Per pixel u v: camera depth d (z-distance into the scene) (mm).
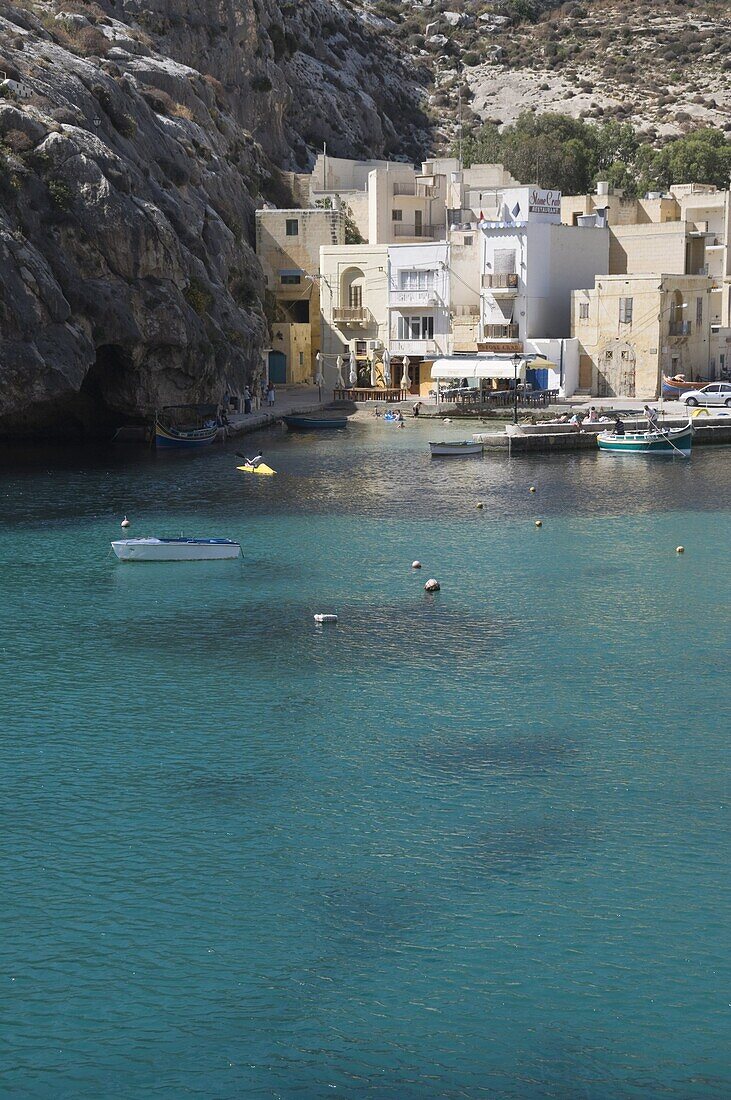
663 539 53219
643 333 109688
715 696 33469
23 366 71312
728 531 54875
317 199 139500
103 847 24891
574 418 93688
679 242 119812
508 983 20562
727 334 120062
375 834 25484
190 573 47094
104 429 90938
